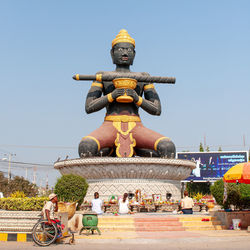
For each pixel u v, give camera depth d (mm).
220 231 14031
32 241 11344
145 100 25125
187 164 23844
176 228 14344
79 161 22578
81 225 14336
